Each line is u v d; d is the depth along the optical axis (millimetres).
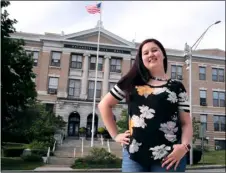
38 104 32656
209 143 42875
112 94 2695
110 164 20047
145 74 2664
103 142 34562
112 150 29828
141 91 2607
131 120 2617
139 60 2729
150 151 2457
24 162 20453
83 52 41812
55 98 40031
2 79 19312
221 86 45438
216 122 44250
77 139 36344
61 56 41406
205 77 45094
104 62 42156
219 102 45031
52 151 25688
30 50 41094
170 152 2441
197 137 31781
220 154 30562
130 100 2645
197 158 21859
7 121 21938
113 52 42438
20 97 20906
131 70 2713
